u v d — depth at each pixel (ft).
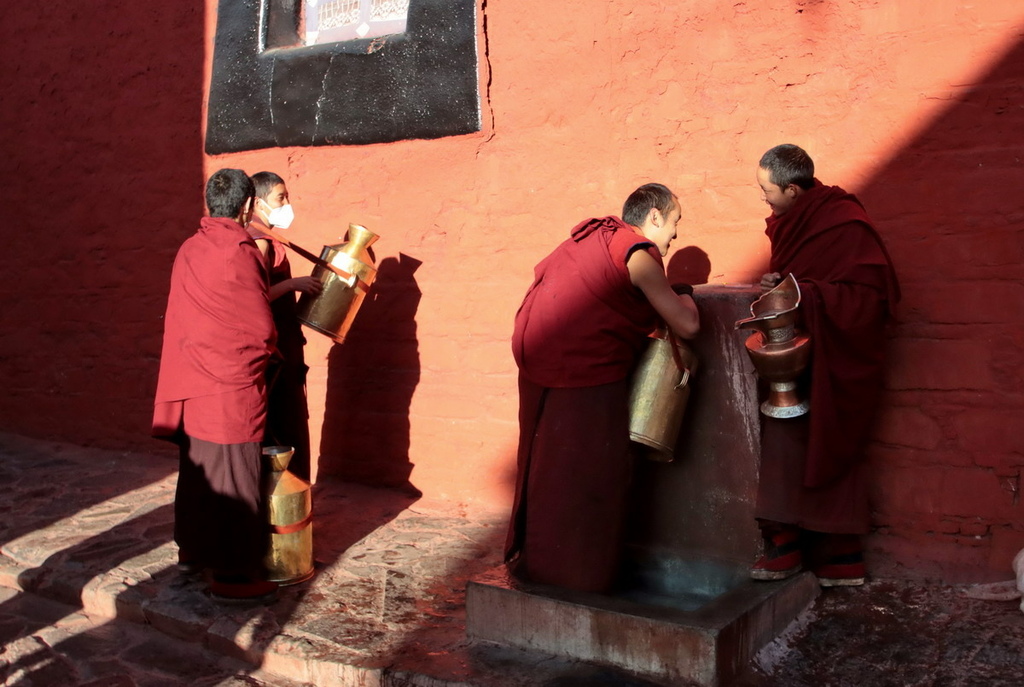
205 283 13.43
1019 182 12.60
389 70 18.33
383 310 18.94
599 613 11.19
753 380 13.00
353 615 13.26
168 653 13.00
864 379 12.50
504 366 17.61
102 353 23.22
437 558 15.42
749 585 12.25
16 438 24.53
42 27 23.63
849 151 13.80
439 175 18.06
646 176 15.75
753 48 14.55
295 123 19.61
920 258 13.29
